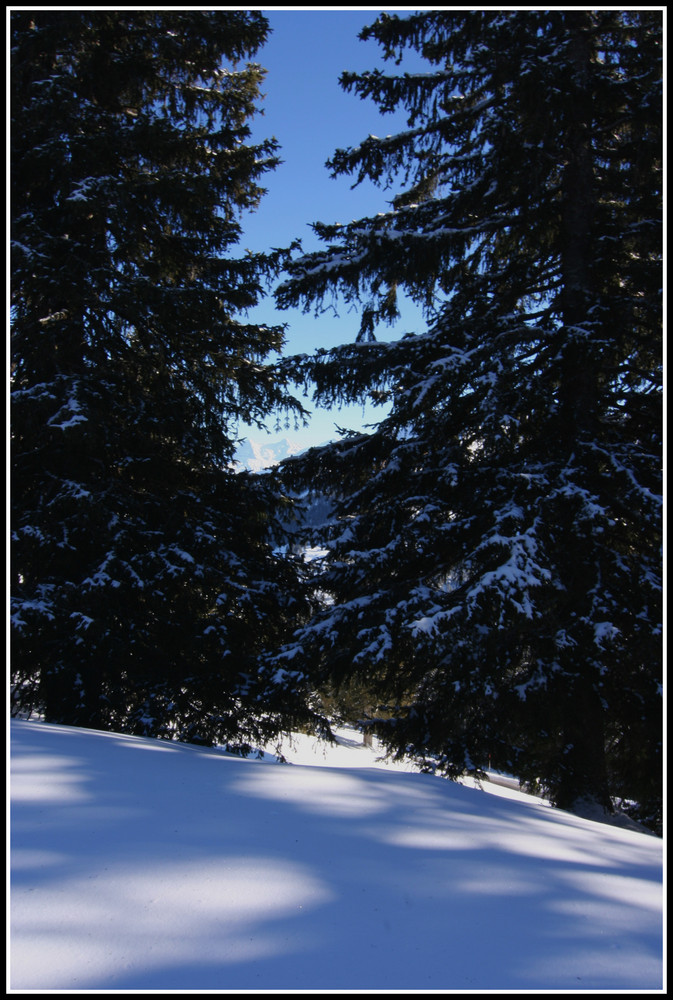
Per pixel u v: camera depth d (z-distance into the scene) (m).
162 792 3.15
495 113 7.20
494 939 1.97
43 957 1.63
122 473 9.15
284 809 3.10
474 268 8.90
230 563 9.17
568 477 6.74
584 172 7.98
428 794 3.81
